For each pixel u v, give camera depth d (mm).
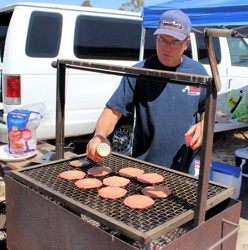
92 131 4250
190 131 1491
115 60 4367
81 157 1795
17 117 1998
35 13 3652
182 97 1785
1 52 4297
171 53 1697
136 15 4512
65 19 3859
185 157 1886
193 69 1802
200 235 1166
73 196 1308
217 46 5266
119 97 1809
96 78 4156
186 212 1179
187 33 1648
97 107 4223
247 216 3252
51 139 4047
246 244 2789
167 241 1257
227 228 1308
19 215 1482
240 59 5723
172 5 3932
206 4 3566
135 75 1354
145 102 1805
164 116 1802
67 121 4004
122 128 4504
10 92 3625
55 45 3818
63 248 1247
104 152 1440
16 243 1534
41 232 1358
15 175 1516
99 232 1086
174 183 1473
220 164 3590
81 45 4020
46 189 1346
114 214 1169
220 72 5285
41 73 3744
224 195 1323
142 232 1031
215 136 6172
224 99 5426
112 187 1376
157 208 1225
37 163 1902
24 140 1992
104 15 4191
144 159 1913
